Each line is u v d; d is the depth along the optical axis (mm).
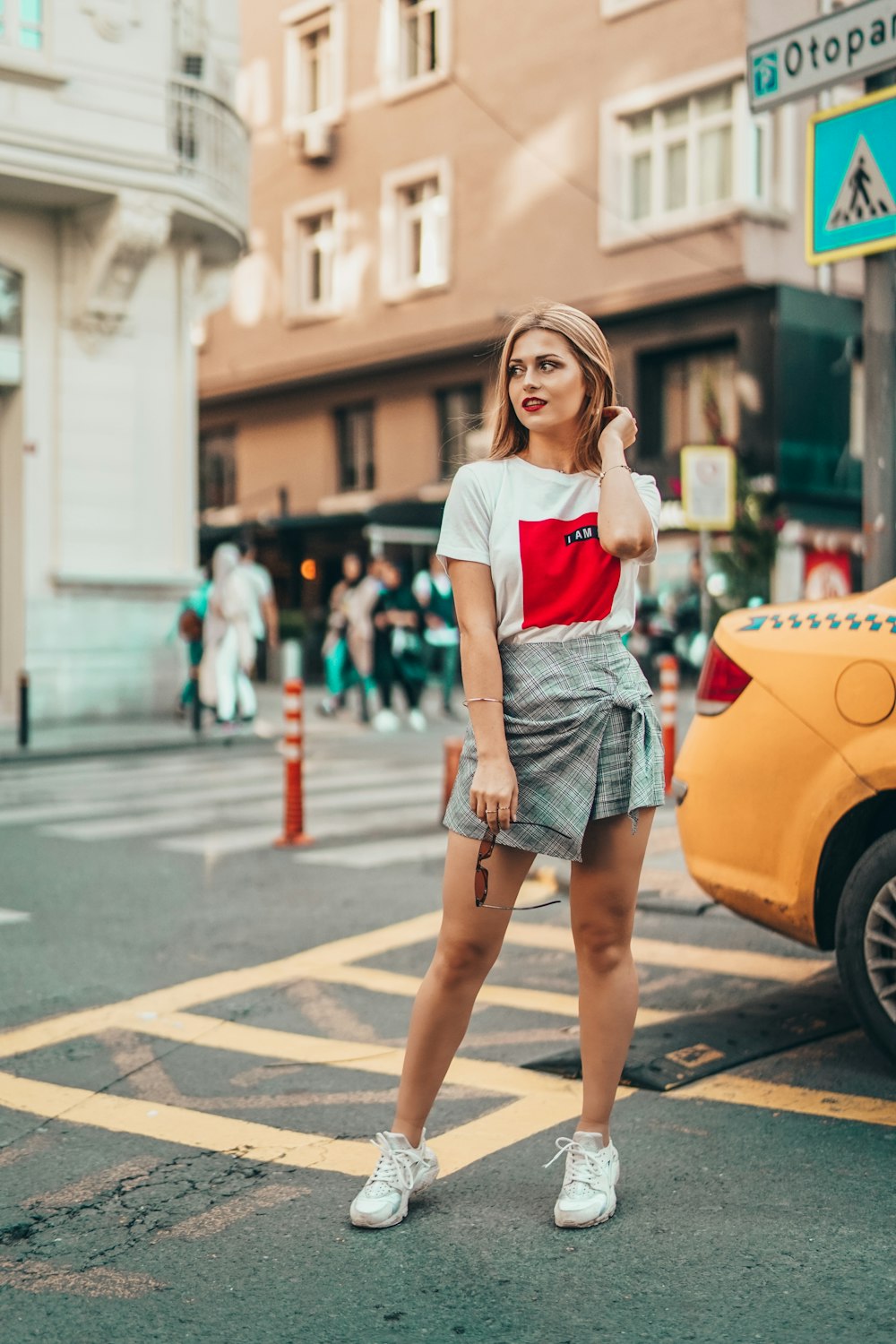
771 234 22672
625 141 23750
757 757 4293
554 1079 4156
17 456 16344
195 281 18094
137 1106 4016
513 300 25547
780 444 22609
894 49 5695
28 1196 3377
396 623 16844
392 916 6492
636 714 3018
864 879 4023
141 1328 2703
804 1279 2844
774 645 4336
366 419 29469
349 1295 2824
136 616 17125
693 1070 4141
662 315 23891
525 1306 2756
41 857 8164
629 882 3102
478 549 2990
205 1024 4820
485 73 25594
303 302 29750
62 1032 4758
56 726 16375
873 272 6012
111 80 15695
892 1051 4008
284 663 25062
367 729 16750
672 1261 2943
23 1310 2787
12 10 14945
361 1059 4406
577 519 3006
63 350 16516
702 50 22234
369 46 27297
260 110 29672
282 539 30469
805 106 22938
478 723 2959
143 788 11375
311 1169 3510
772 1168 3436
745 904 4359
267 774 12266
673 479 23500
